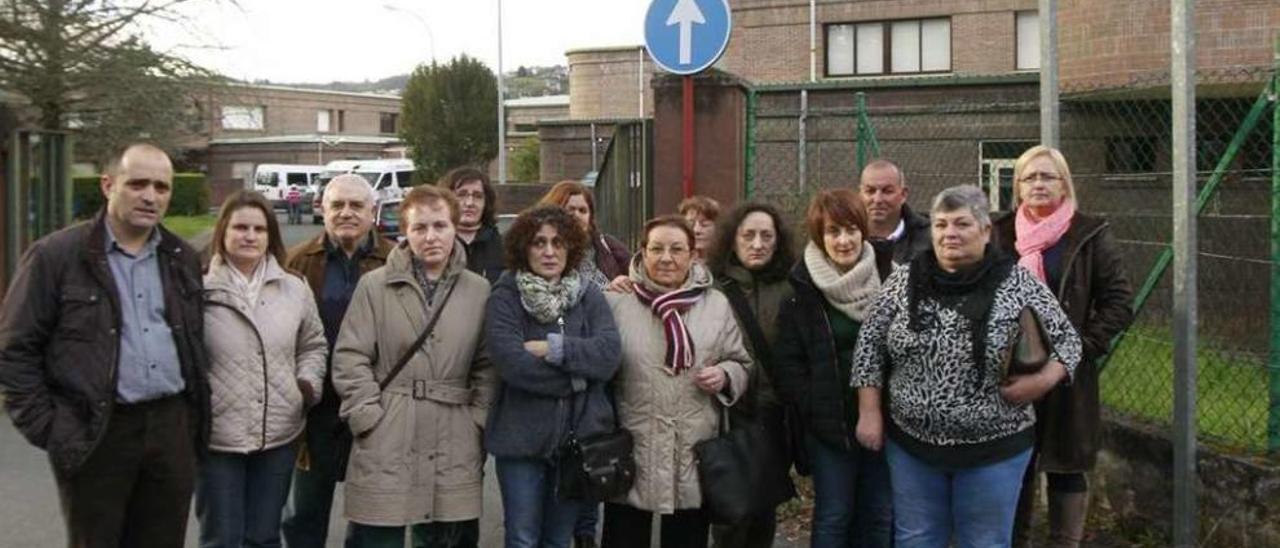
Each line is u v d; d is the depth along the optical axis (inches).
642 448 197.0
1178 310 208.7
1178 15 203.5
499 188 1263.5
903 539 186.5
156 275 176.4
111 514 172.7
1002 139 618.8
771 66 1011.3
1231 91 337.4
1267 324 298.2
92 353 168.6
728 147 361.1
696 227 241.6
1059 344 177.5
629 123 417.4
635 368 197.8
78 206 1075.9
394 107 3213.6
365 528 196.9
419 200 195.3
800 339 199.9
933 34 970.1
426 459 194.9
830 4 989.2
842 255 198.4
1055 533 211.6
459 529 211.5
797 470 210.4
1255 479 209.0
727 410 201.2
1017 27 947.3
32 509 269.4
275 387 190.7
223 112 950.4
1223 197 323.3
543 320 193.5
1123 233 345.1
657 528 254.8
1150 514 232.1
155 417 173.9
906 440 183.9
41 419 167.2
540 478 199.5
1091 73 581.6
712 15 324.2
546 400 193.3
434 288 198.4
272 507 194.2
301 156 2600.9
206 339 186.7
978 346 174.6
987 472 178.5
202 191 1753.2
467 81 2177.7
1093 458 201.2
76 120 835.4
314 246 217.9
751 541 211.3
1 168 481.4
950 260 177.8
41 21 756.6
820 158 590.2
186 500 179.3
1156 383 261.0
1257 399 240.4
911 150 649.6
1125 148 353.1
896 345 180.9
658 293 200.1
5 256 485.1
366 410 191.3
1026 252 204.7
